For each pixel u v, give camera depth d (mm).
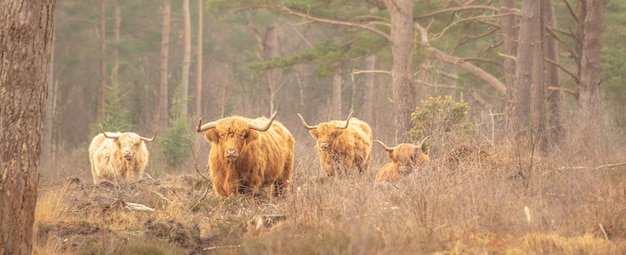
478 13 123000
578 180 43844
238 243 37406
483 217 37500
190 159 100562
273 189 53438
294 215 39750
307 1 113375
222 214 45531
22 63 29734
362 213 37594
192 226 40094
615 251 31859
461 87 131125
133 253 35406
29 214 30312
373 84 180500
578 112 78375
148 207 48938
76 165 118312
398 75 97500
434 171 44688
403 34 97812
